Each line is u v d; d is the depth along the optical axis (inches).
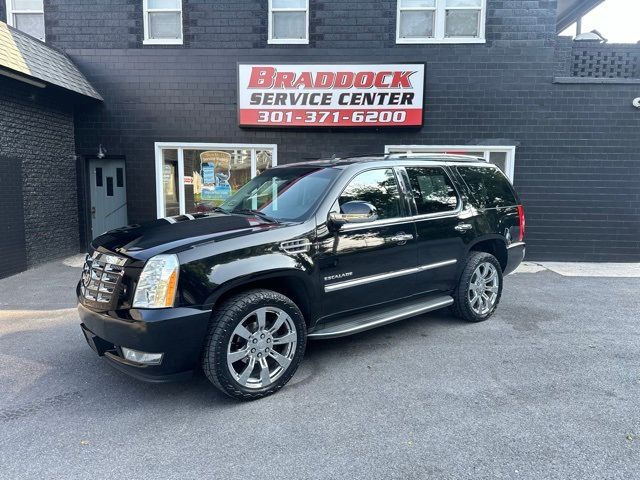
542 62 344.8
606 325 206.7
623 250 355.3
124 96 362.3
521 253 226.4
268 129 359.3
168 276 124.5
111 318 128.0
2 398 139.8
